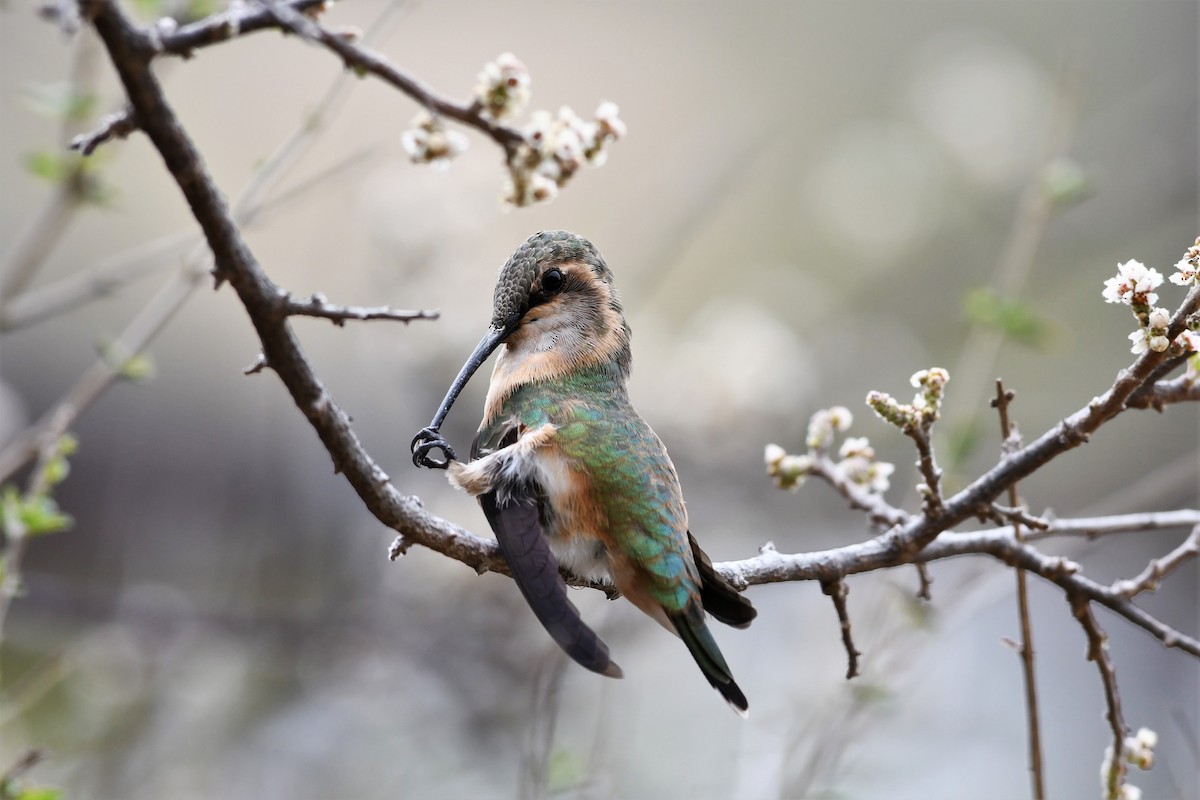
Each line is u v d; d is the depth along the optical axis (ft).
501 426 19.79
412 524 16.40
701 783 35.40
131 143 53.42
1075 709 49.75
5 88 48.75
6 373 50.24
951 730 44.91
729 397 42.04
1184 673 52.34
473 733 39.83
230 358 52.29
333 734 39.96
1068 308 59.11
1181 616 54.75
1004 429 18.43
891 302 59.11
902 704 31.76
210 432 50.34
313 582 47.73
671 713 38.52
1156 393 18.03
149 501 48.62
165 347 51.37
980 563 33.12
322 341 51.44
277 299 13.26
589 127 17.90
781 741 33.37
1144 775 45.55
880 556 18.52
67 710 38.09
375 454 50.26
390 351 43.78
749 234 62.90
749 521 44.06
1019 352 59.88
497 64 17.20
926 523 18.21
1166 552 56.18
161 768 37.68
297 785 38.75
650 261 50.06
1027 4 69.46
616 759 33.73
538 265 21.15
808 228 62.59
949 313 55.62
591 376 20.47
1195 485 41.86
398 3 24.66
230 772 38.81
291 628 41.86
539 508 18.52
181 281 27.35
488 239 49.75
